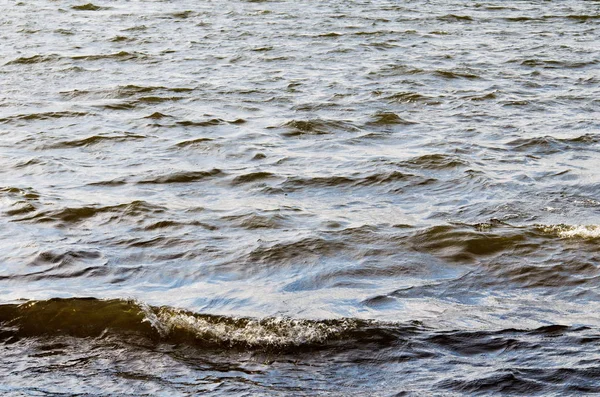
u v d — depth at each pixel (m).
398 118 20.72
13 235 12.80
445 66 27.98
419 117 21.05
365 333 9.34
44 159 16.97
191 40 33.50
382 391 8.16
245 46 31.97
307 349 9.11
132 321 9.74
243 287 10.91
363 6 44.28
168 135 19.17
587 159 17.09
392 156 17.27
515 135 19.02
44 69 27.52
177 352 9.17
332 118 20.72
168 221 13.40
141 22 38.69
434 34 35.47
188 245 12.37
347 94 23.70
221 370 8.73
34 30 36.00
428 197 14.81
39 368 8.81
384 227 13.06
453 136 19.03
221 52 30.70
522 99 22.95
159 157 17.38
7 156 17.39
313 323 9.55
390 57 29.97
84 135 19.02
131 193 14.95
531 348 8.88
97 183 15.53
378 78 26.09
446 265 11.59
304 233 12.76
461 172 16.08
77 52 30.59
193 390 8.29
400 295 10.59
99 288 10.90
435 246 12.21
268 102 22.67
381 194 15.06
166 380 8.52
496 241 12.23
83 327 9.70
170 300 10.48
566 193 14.82
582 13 41.94
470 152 17.61
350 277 11.20
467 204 14.34
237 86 24.72
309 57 29.84
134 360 8.98
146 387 8.36
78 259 11.83
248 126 20.02
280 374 8.61
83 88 24.33
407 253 11.99
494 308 10.12
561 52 30.91
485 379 8.22
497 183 15.38
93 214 13.72
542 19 40.22
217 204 14.35
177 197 14.75
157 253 12.09
